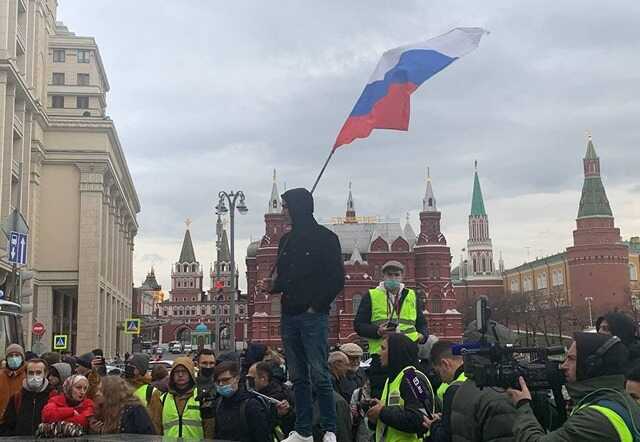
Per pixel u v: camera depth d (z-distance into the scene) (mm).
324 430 5727
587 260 138250
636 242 156750
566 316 117062
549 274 153500
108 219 65750
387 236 114375
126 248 87375
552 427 5250
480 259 193500
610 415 4152
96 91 76562
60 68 76375
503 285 182000
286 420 8180
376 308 8445
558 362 5047
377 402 6867
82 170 59469
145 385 8664
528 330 118188
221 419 7465
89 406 7344
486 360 5023
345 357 8883
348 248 118125
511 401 5066
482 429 5297
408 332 8320
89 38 76625
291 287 5816
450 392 6020
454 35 9477
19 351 8602
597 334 4594
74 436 6027
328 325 5910
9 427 8516
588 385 4484
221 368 7453
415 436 6664
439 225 113438
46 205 59000
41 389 8391
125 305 85125
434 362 6910
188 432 7824
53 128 59125
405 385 6602
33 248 54000
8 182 42406
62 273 58438
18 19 47531
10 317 14445
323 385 5742
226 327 100688
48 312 57750
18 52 47781
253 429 7336
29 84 49156
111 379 7293
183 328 172250
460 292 182250
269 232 111688
